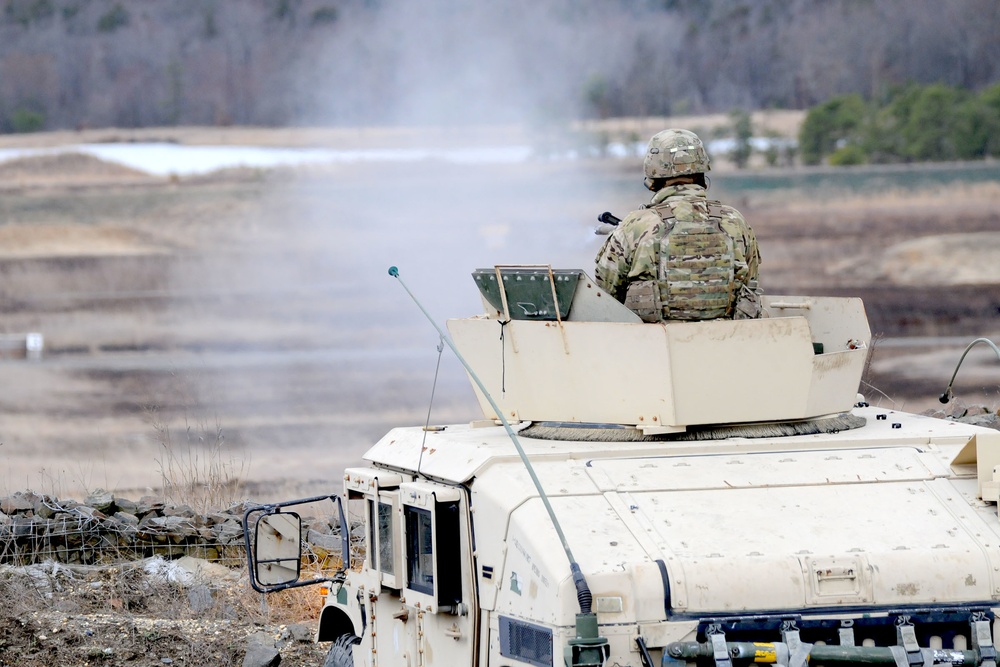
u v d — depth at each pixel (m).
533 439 29.22
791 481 26.44
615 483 26.02
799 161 186.38
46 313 140.62
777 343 28.53
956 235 147.38
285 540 31.56
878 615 24.19
